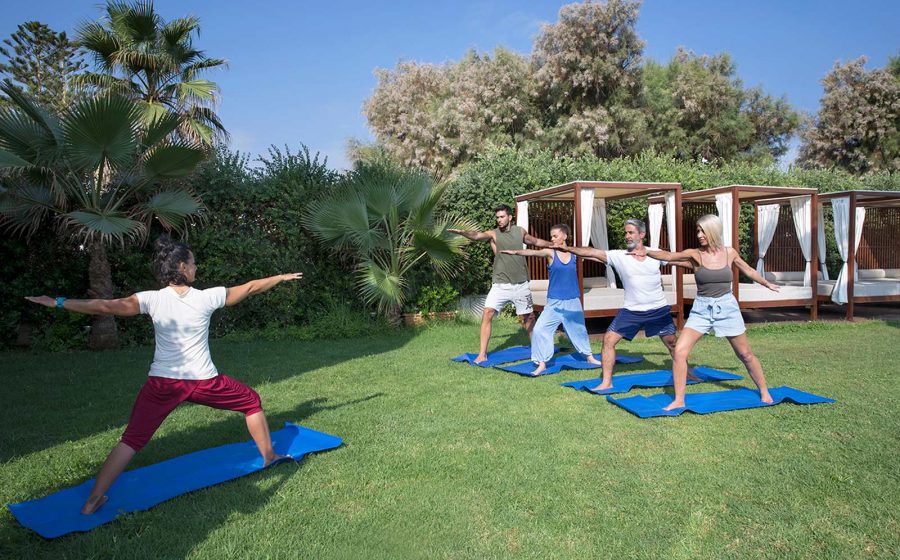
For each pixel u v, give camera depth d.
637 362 7.14
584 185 9.45
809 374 6.32
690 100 26.09
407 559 2.65
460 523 2.97
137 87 12.77
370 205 9.86
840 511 3.05
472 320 11.08
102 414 5.03
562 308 6.59
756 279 4.91
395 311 10.34
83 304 3.06
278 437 4.23
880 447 3.95
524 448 4.02
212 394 3.37
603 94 24.92
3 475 3.64
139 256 8.93
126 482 3.44
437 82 32.03
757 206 13.17
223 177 9.47
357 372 6.70
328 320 9.70
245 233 9.81
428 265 10.98
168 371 3.21
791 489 3.32
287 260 9.77
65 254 8.70
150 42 12.60
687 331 4.92
